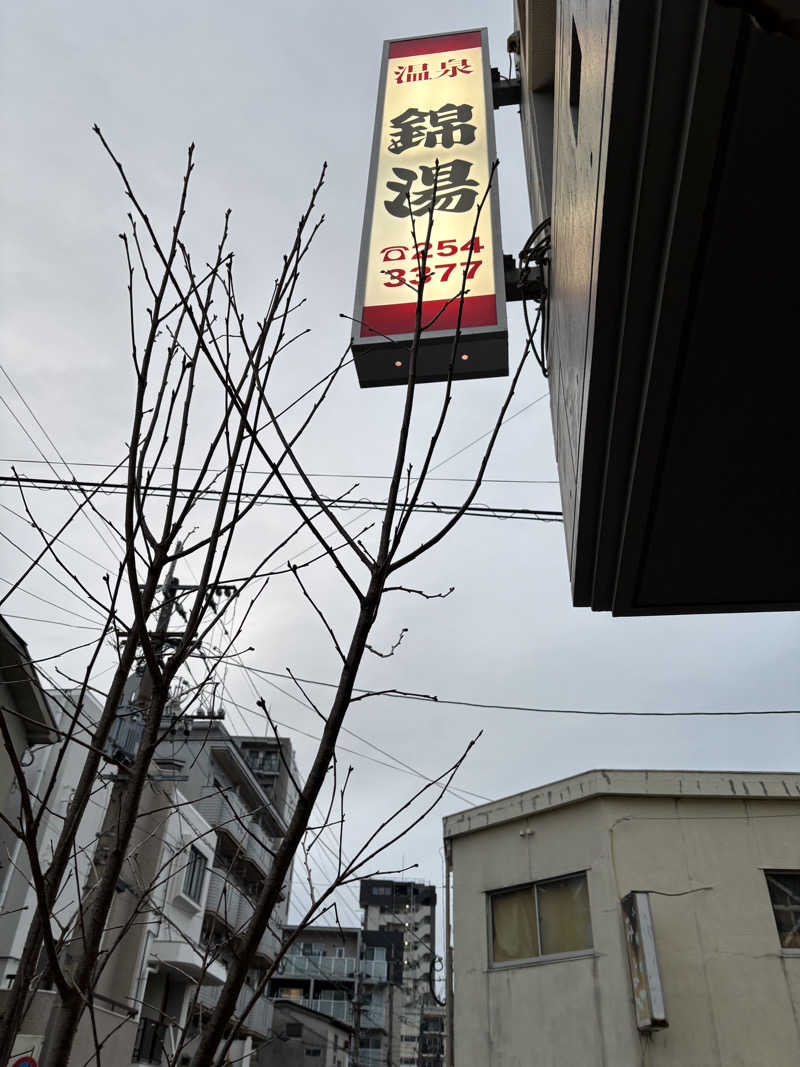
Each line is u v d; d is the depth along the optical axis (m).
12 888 12.73
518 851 10.34
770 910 8.79
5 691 9.67
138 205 2.16
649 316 2.98
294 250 2.44
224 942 1.71
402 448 1.90
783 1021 8.12
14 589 2.14
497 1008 9.56
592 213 3.10
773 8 1.55
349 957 40.03
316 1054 30.84
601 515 4.08
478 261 6.68
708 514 3.85
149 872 12.09
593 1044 8.47
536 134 6.56
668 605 4.69
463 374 6.42
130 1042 12.83
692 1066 7.92
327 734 1.57
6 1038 1.43
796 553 4.15
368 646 2.03
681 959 8.51
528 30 6.68
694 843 9.29
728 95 2.20
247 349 2.27
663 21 2.15
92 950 1.41
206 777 21.66
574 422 4.22
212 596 1.90
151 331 2.02
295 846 1.45
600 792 9.66
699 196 2.46
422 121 8.20
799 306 2.80
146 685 7.69
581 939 9.27
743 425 3.32
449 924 10.63
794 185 2.42
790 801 9.47
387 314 6.44
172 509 1.99
